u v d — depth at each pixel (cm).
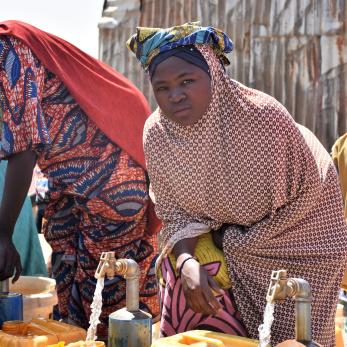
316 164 270
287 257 273
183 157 275
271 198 267
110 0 634
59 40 327
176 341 237
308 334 216
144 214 337
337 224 276
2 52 303
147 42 269
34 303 321
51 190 335
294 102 595
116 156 326
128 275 250
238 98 267
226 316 276
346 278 334
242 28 604
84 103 320
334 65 585
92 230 329
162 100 269
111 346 246
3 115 301
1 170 409
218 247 282
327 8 584
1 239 299
